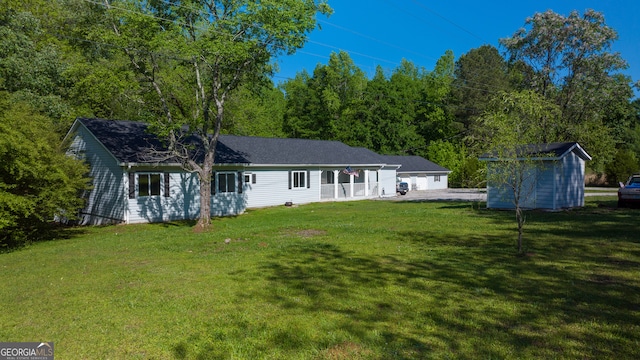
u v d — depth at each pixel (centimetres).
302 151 2886
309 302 600
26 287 725
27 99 1873
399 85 5347
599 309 539
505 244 1030
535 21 3184
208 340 472
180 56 1545
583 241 1038
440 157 4978
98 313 573
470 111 5378
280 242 1140
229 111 3005
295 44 1477
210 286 697
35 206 1321
